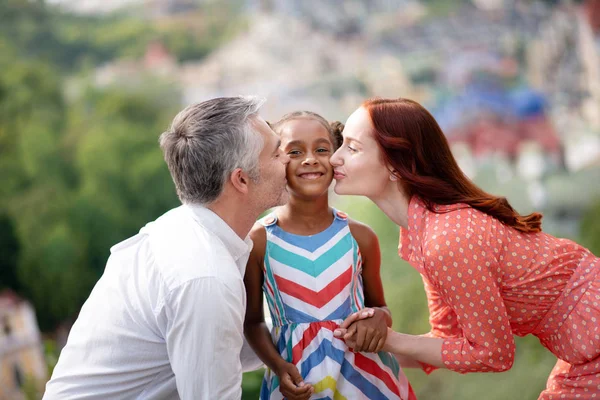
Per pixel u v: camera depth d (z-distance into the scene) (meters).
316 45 16.30
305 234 1.82
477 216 1.59
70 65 18.12
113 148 16.64
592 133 13.56
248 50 17.02
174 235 1.60
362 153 1.69
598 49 13.74
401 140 1.64
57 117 17.38
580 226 13.05
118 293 1.60
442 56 15.01
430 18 15.16
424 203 1.65
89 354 1.59
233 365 1.53
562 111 13.92
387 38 15.61
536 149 13.81
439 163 1.67
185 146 1.60
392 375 1.80
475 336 1.57
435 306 1.87
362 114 1.71
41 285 15.24
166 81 17.56
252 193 1.65
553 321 1.63
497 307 1.55
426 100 15.08
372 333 1.66
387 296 8.04
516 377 7.47
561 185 13.49
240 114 1.62
